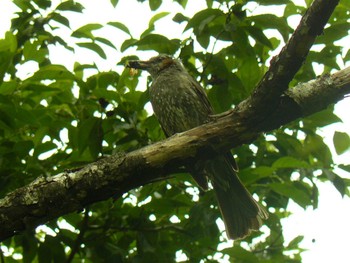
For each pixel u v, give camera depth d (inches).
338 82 318.0
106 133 390.3
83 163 383.9
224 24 358.0
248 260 369.4
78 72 425.7
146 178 309.1
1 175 377.1
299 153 385.4
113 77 400.8
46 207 296.7
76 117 406.6
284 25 360.2
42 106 405.4
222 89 374.0
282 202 396.5
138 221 390.0
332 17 393.1
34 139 386.6
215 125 313.9
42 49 399.2
